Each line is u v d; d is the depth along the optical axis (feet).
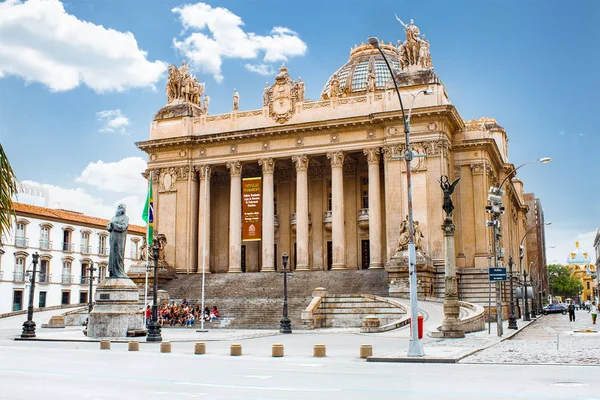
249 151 238.68
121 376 64.28
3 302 256.32
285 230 251.60
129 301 134.21
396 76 221.66
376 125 220.43
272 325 173.37
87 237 305.32
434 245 205.05
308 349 102.32
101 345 105.60
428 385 55.57
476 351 90.68
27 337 134.62
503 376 62.03
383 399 47.78
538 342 111.86
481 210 222.07
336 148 225.56
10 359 84.64
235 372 67.72
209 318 182.91
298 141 231.50
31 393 52.47
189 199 245.24
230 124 245.04
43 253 277.44
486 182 226.58
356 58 295.48
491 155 241.14
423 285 190.29
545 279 547.08
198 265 241.96
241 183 241.35
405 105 216.54
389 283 190.60
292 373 66.44
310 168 250.78
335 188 223.51
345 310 171.22
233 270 233.96
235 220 237.04
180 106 254.27
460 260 220.84
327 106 230.27
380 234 217.77
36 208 281.95
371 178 219.61
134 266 224.74
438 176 207.92
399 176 212.64
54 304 281.95
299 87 237.25
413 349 81.46
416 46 222.69
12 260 262.06
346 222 241.35
